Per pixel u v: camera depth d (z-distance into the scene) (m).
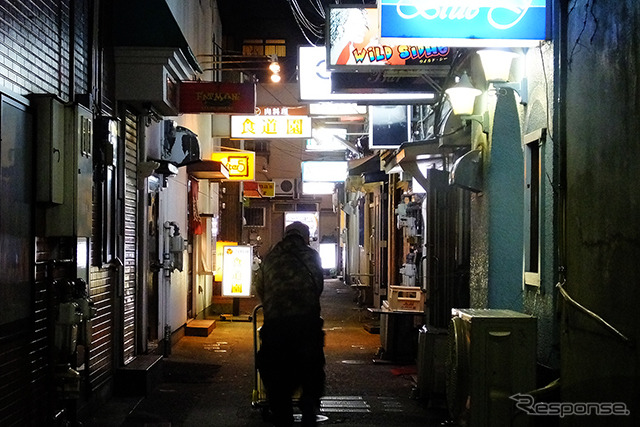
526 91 7.04
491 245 7.71
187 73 10.38
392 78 9.58
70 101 7.16
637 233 4.39
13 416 5.64
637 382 4.32
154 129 11.20
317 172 25.16
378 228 20.73
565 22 5.95
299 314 6.82
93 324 8.00
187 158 12.68
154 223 11.70
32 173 6.02
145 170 10.19
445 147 9.77
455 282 9.05
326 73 12.40
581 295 5.35
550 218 6.29
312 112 17.03
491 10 6.23
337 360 12.42
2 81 5.43
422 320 12.62
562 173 5.89
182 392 9.45
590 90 5.25
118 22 8.88
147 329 11.17
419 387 9.02
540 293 6.54
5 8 5.48
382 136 14.20
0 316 5.33
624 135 4.60
